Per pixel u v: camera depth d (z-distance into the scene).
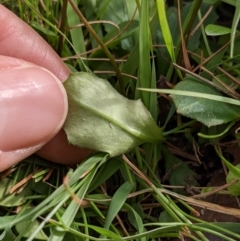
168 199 0.11
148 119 0.11
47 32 0.13
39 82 0.11
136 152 0.11
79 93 0.11
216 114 0.11
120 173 0.12
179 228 0.10
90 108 0.11
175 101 0.11
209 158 0.12
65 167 0.12
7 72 0.11
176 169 0.12
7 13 0.12
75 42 0.13
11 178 0.12
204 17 0.12
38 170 0.12
